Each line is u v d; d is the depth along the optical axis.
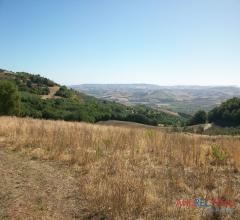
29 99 76.69
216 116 86.00
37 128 14.25
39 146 10.78
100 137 12.48
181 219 5.35
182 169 8.56
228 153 10.56
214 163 9.65
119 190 6.16
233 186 7.28
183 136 14.54
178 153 10.12
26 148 10.55
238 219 5.42
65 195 6.30
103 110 85.31
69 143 11.16
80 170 8.16
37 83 122.06
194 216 5.39
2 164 8.39
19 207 5.59
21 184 6.82
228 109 83.38
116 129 16.48
